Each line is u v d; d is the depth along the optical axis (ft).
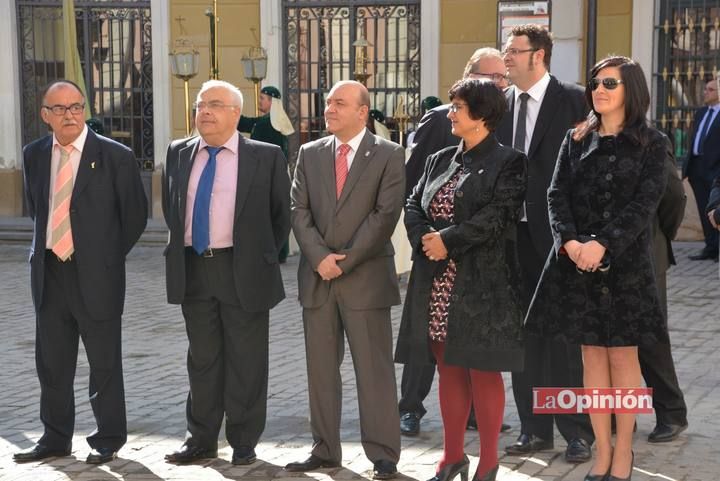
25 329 31.58
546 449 18.76
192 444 18.53
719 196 23.48
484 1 50.98
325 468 17.94
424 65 51.98
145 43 54.95
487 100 16.08
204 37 53.83
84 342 18.44
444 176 16.62
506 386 23.49
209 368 18.47
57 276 18.47
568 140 16.53
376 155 17.51
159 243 49.78
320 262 17.20
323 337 17.71
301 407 22.25
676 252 44.65
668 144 17.60
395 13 52.90
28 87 55.67
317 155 17.87
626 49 47.52
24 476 17.69
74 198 18.19
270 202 18.65
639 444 19.06
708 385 23.36
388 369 17.66
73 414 18.99
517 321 16.17
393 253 17.93
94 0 54.95
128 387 24.32
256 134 42.65
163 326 31.76
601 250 15.51
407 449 19.07
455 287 16.16
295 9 53.83
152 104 55.11
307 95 54.19
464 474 16.76
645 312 15.79
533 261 18.38
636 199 15.65
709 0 46.16
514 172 16.19
